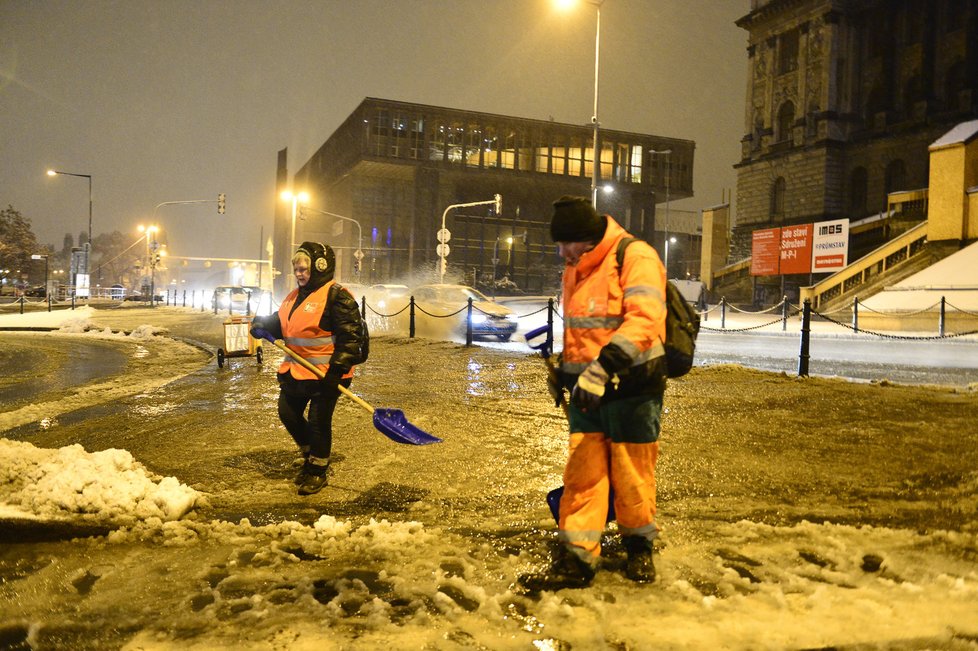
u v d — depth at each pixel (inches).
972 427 255.8
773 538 144.9
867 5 2193.7
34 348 717.9
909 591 116.3
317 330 187.5
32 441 250.4
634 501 123.7
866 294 1154.0
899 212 1494.8
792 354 661.9
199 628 106.3
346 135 3513.8
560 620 107.5
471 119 3339.1
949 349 714.2
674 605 112.4
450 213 3385.8
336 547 141.0
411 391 360.2
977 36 1953.7
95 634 104.9
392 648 99.4
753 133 2475.4
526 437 247.3
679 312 127.9
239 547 142.6
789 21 2326.5
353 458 217.9
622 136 3543.3
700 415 281.9
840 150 2212.1
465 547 141.6
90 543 145.1
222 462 215.6
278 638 102.6
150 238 2332.7
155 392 367.6
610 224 129.9
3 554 139.3
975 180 1091.3
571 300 131.3
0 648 100.7
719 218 2031.3
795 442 234.4
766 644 98.6
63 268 6742.1
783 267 1467.8
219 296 1652.3
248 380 419.2
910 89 2110.0
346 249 3501.5
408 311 852.0
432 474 199.8
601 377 115.0
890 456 215.3
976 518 158.7
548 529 153.3
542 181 3422.7
